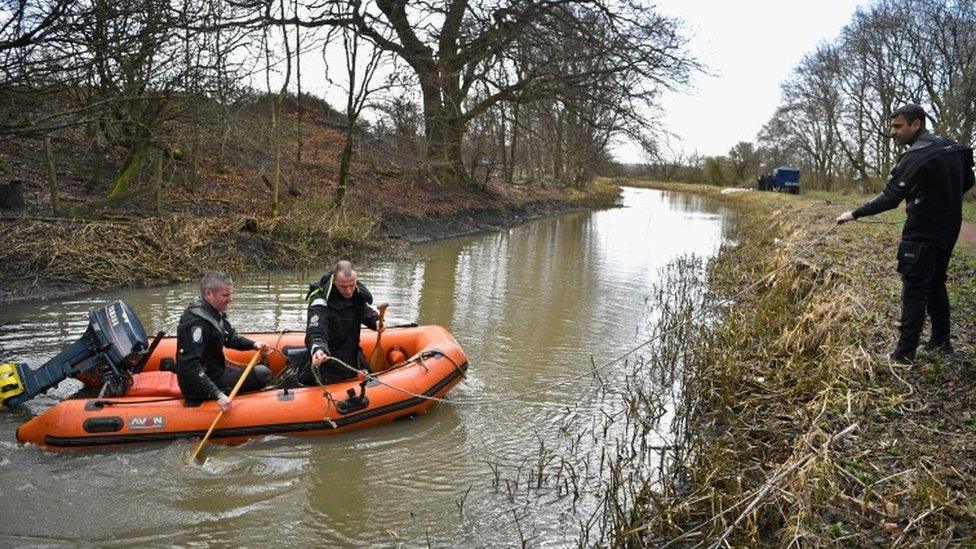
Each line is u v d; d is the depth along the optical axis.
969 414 4.40
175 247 10.70
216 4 11.83
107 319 5.30
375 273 11.73
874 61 33.06
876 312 6.35
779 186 43.38
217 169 16.41
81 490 4.37
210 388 5.01
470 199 21.42
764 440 4.81
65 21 7.03
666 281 12.08
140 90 10.38
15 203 10.62
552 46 16.83
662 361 7.20
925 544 3.21
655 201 42.38
